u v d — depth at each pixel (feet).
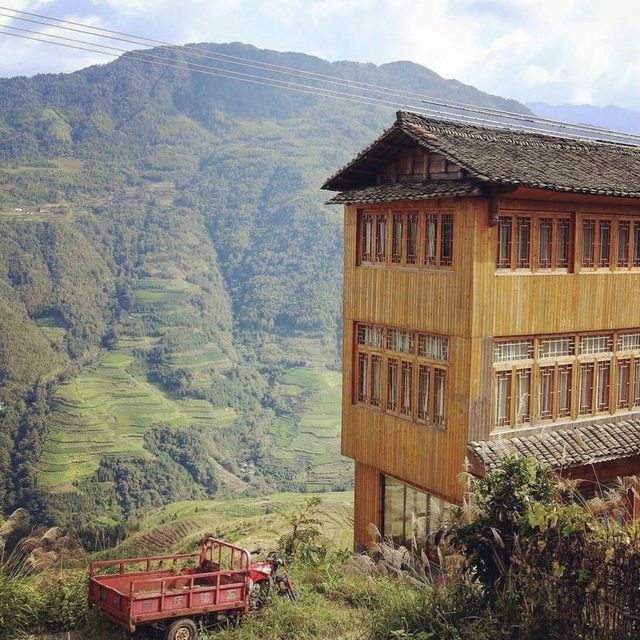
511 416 49.85
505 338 49.47
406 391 53.31
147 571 37.88
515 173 46.80
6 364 415.03
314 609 37.91
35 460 335.47
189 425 410.52
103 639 34.30
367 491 57.11
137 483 331.16
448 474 49.19
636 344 56.95
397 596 35.91
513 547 31.94
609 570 26.61
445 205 49.29
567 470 50.60
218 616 35.91
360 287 56.54
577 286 52.54
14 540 73.56
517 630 28.86
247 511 254.27
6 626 33.83
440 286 49.62
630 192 50.31
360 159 54.90
